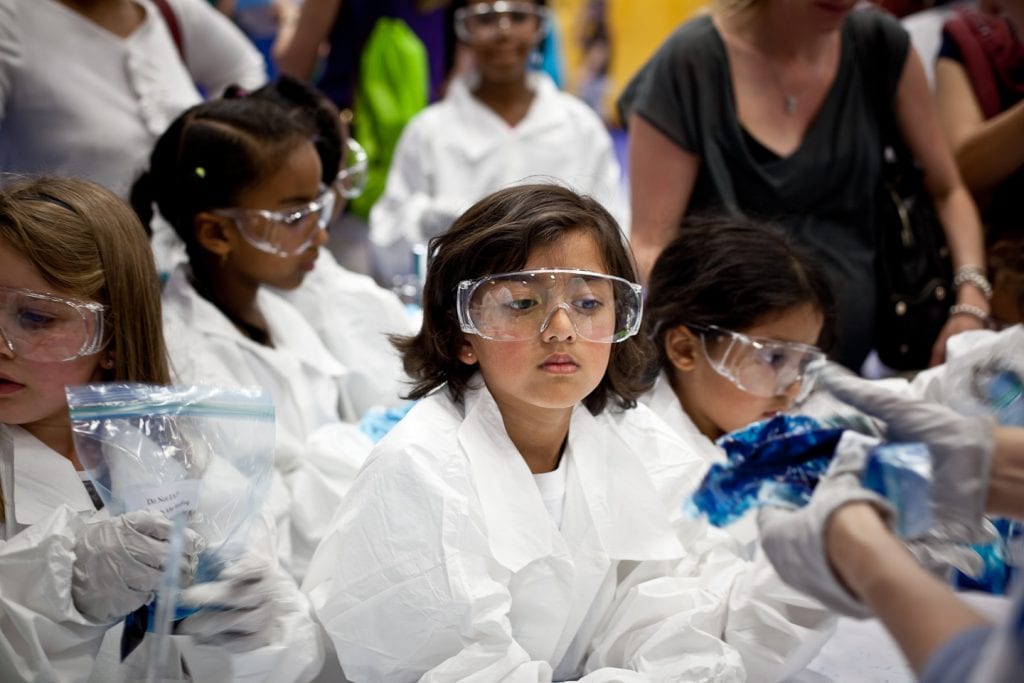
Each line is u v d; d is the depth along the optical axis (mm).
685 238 1712
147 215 1913
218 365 1768
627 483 1420
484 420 1365
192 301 1834
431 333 1411
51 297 1338
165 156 1860
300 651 1292
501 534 1312
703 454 1611
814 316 1647
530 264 1319
